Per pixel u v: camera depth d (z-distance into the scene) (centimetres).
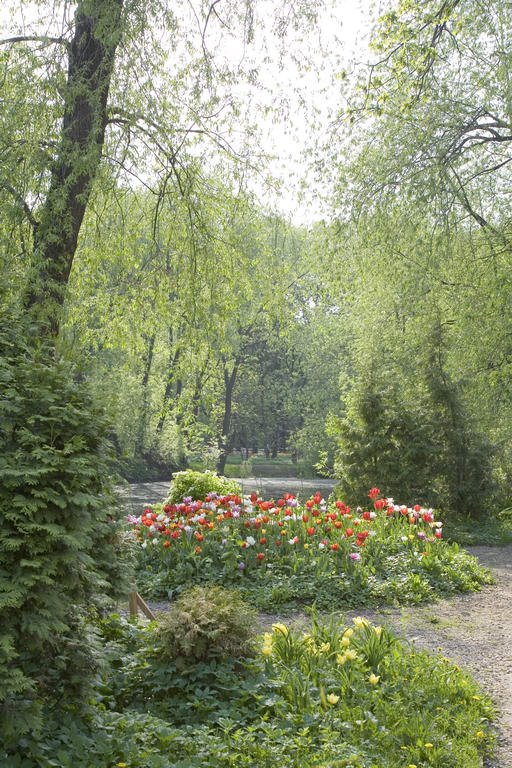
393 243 1647
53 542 383
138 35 1030
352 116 1502
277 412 4794
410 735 463
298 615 816
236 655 511
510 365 1672
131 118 1077
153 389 3133
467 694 541
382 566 962
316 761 401
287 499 1137
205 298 1298
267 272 1371
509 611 841
